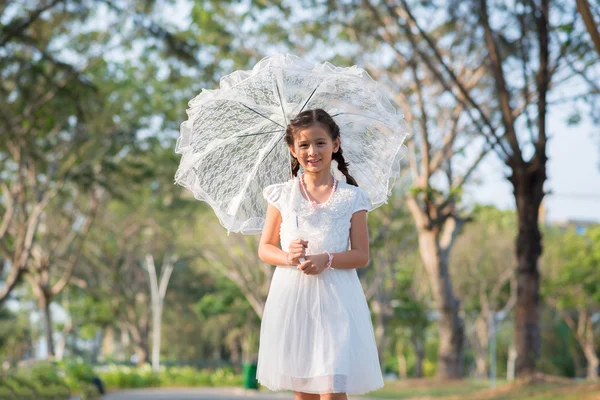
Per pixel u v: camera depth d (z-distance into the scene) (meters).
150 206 37.41
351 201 4.28
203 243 39.22
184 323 58.50
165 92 26.11
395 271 39.62
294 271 4.24
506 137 18.22
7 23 17.36
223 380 38.84
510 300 44.34
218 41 22.84
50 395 16.25
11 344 64.50
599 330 54.00
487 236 46.34
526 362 18.53
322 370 4.06
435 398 18.77
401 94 24.48
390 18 21.83
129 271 46.62
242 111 4.73
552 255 48.28
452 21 20.95
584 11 10.19
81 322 45.62
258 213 4.87
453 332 28.94
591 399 13.62
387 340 53.62
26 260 24.81
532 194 18.59
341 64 24.06
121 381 34.78
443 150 24.61
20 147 22.98
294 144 4.29
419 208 26.70
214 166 4.80
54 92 19.67
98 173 26.41
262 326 4.33
